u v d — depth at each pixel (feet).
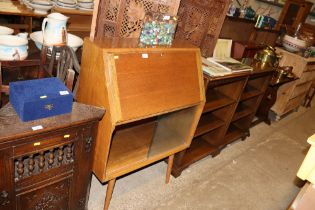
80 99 5.06
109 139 4.54
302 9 13.80
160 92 5.11
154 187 6.90
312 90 15.52
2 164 3.49
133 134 6.55
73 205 4.95
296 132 11.95
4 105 3.94
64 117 3.94
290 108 13.08
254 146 10.07
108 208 5.97
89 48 4.63
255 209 6.98
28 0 8.25
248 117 10.05
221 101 7.88
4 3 8.40
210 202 6.84
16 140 3.43
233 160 8.89
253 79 9.83
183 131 6.85
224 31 8.62
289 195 7.79
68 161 4.33
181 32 6.89
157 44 5.34
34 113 3.67
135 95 4.68
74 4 8.80
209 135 8.91
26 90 3.78
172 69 5.37
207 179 7.68
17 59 4.89
